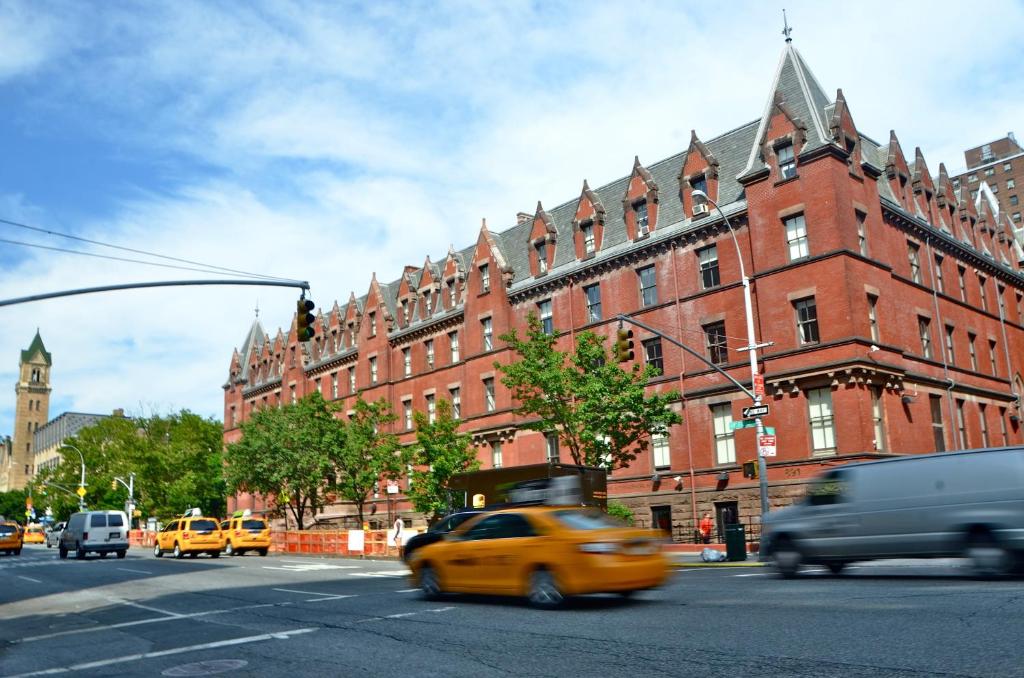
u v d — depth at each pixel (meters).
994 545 14.81
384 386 56.09
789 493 31.86
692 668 8.29
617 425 32.22
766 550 18.31
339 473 49.72
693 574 19.91
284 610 14.80
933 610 11.02
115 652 11.23
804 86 34.91
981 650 8.35
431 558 15.58
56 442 174.00
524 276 46.50
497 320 46.69
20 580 25.45
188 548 38.47
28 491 142.88
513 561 13.95
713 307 35.75
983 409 39.91
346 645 10.71
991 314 43.31
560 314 42.97
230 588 19.81
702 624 10.98
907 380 33.66
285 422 50.50
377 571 24.47
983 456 15.37
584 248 42.53
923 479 15.96
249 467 51.84
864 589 14.09
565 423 33.47
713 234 36.28
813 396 32.06
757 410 25.59
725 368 34.97
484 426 46.75
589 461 32.81
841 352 30.88
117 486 89.44
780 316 33.03
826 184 32.12
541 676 8.28
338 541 41.38
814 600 12.80
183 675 9.28
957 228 42.94
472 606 14.31
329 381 63.56
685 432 36.47
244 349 82.00
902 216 36.28
